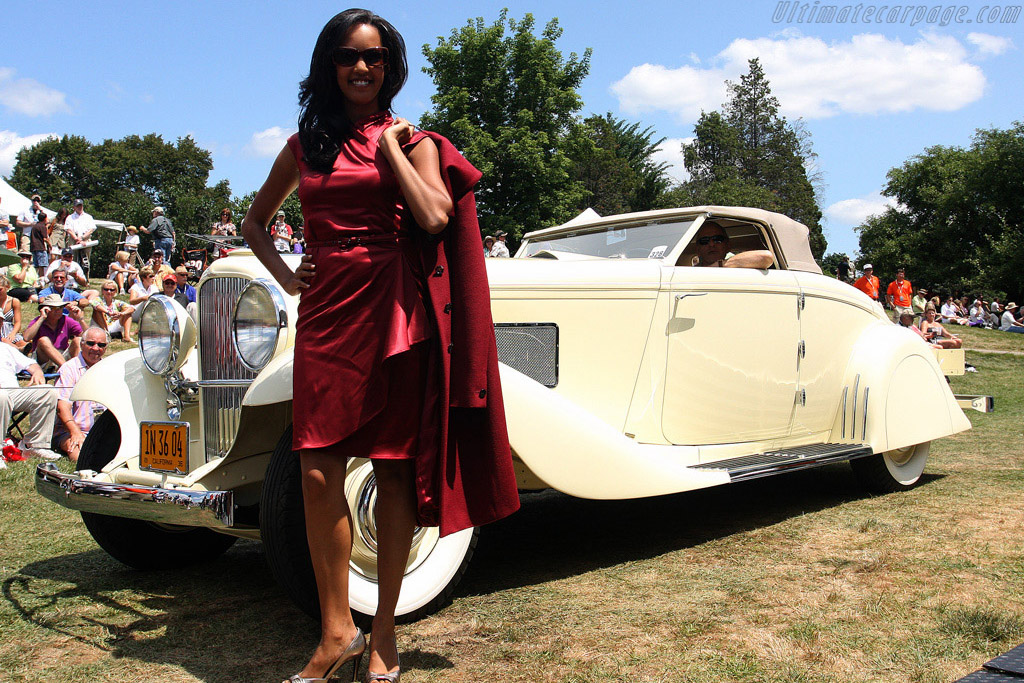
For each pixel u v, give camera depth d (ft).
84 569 11.19
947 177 155.33
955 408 16.61
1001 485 15.37
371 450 6.47
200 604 9.64
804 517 13.34
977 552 10.76
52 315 23.57
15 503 14.84
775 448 14.35
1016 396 31.91
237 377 9.87
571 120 107.55
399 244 6.64
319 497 6.43
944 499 14.37
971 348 55.62
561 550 11.66
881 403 14.97
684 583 9.86
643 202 186.50
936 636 7.83
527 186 101.40
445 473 6.63
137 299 31.32
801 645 7.73
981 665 7.13
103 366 11.18
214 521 7.89
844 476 17.28
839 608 8.75
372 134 6.82
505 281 11.62
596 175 164.45
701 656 7.52
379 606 6.76
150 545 10.82
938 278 147.43
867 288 47.01
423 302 6.73
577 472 9.84
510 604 9.19
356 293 6.41
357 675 7.37
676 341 12.66
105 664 7.74
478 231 6.72
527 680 7.09
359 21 6.81
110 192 255.09
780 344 14.24
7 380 19.17
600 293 12.10
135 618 9.12
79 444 18.56
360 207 6.54
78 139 261.44
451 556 9.02
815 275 15.37
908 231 163.22
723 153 199.93
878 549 11.13
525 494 16.14
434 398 6.59
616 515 13.96
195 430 11.04
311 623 8.92
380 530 6.82
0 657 7.92
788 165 197.98
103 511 8.97
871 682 6.86
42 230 45.39
